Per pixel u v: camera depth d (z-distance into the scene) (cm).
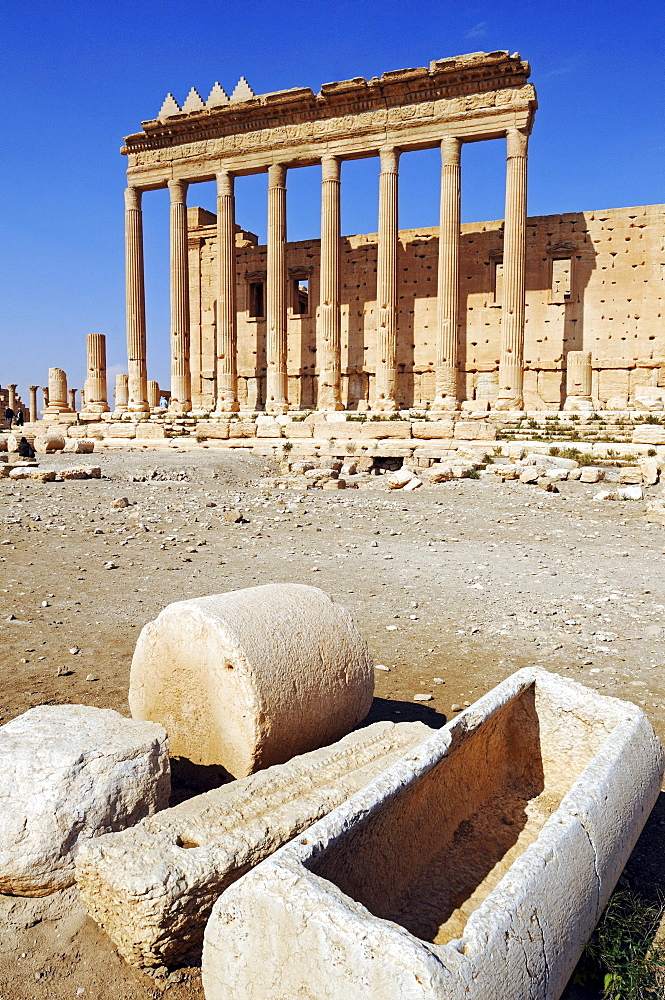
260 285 4625
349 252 4250
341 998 247
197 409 4381
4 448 3288
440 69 3322
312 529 1531
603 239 3712
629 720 442
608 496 1859
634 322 3672
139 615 893
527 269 3841
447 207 3388
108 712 461
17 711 599
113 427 3728
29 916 366
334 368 3634
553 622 888
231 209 3903
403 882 387
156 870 332
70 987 329
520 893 287
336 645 522
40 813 377
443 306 3412
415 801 399
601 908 339
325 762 435
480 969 249
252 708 457
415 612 929
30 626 846
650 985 334
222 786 409
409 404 4131
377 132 3516
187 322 4066
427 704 643
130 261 4169
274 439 3200
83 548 1303
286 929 263
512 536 1470
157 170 4056
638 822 384
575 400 3194
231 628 476
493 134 3328
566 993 331
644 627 864
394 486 2180
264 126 3769
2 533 1409
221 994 281
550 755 491
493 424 2995
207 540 1401
